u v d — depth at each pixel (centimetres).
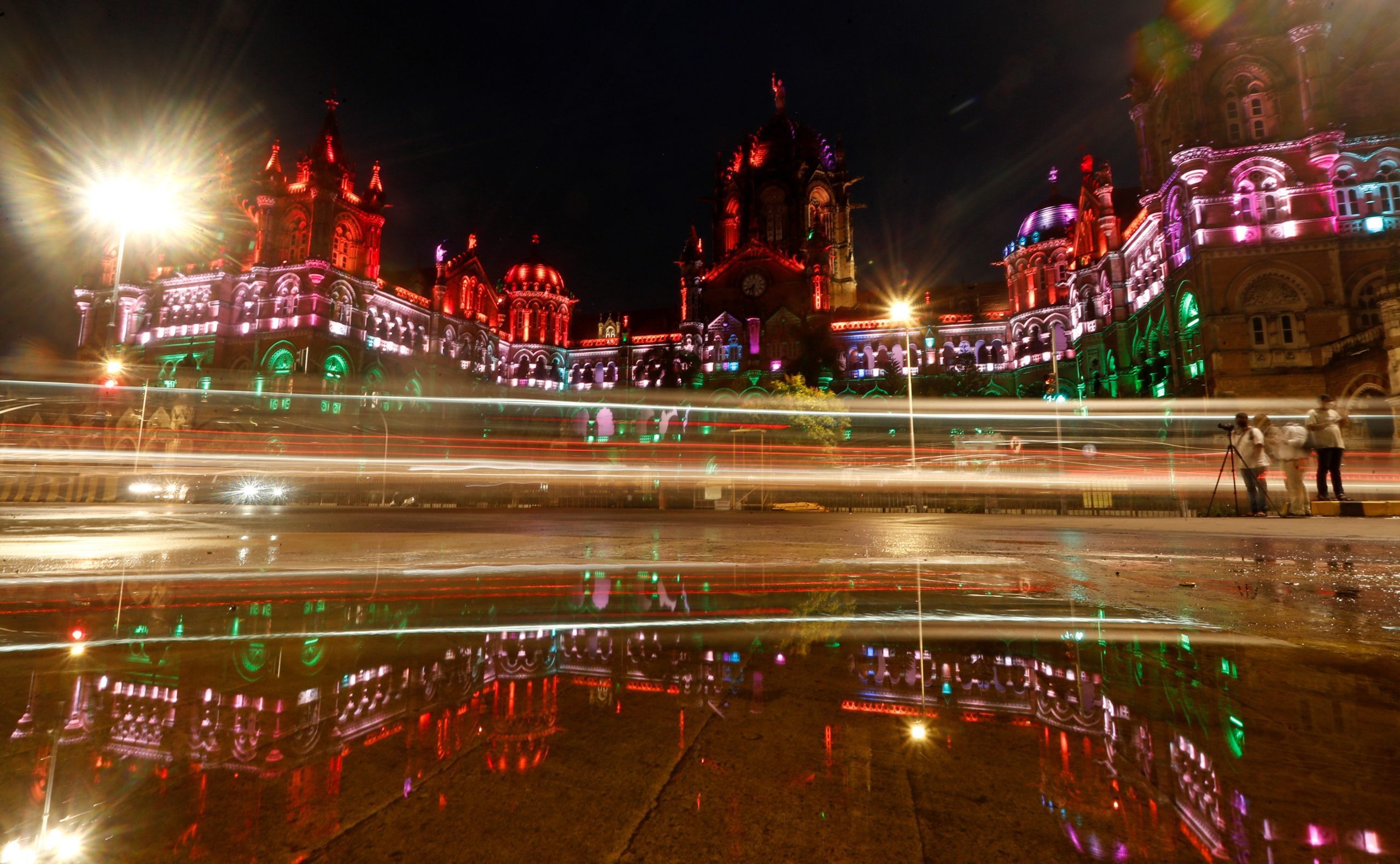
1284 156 3984
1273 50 4131
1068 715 192
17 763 158
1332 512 1233
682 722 191
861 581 461
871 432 5678
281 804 140
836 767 159
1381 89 4188
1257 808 135
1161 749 167
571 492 2823
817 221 8669
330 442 5231
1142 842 123
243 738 176
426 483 2989
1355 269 3744
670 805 141
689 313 8300
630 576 487
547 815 136
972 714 195
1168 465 3650
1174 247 4334
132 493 2170
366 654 263
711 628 312
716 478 2989
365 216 6806
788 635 297
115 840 123
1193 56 4272
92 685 222
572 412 7681
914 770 158
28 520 1172
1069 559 598
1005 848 121
